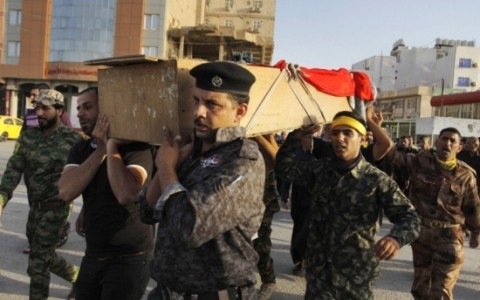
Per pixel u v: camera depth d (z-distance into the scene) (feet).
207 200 5.74
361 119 9.48
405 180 19.92
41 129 12.77
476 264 21.04
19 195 30.55
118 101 8.26
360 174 9.41
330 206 9.57
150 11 126.31
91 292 9.30
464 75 235.40
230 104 6.31
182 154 6.82
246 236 6.36
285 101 8.92
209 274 6.29
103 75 8.64
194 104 6.53
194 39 137.49
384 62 265.34
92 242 9.17
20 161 12.56
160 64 7.25
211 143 6.46
